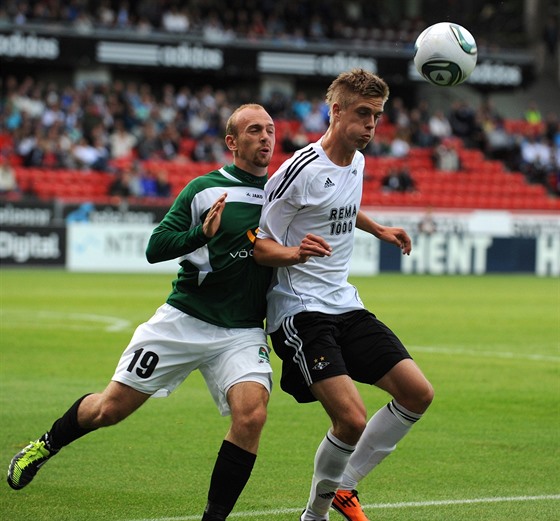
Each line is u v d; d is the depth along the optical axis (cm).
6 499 2180
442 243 10462
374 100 1948
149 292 7356
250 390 1862
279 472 2459
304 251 1855
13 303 6450
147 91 12062
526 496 2247
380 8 14725
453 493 2273
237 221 1958
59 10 12044
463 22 14662
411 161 12538
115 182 10238
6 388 3509
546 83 15288
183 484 2322
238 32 13025
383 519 2061
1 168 9894
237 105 12481
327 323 1962
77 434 2009
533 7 15188
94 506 2131
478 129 13238
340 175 1992
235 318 1955
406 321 5809
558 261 10888
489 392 3578
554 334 5291
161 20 12675
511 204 12262
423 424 3048
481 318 6028
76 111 11244
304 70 12800
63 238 9612
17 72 12594
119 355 4322
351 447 1875
